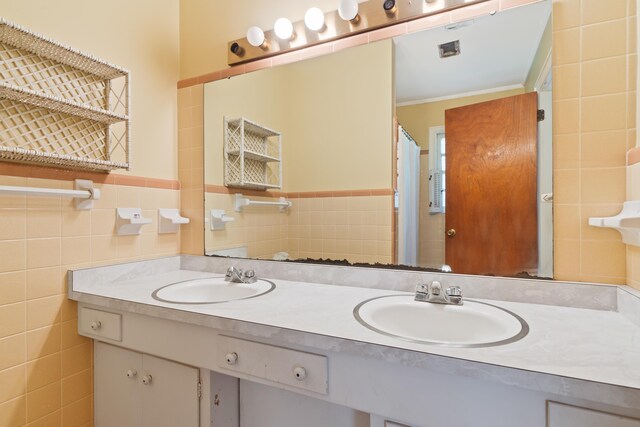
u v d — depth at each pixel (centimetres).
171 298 123
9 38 104
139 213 148
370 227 129
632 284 92
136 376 114
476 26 113
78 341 128
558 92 102
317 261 138
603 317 90
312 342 79
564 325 84
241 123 154
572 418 58
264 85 149
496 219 111
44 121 116
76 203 126
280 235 145
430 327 102
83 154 127
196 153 164
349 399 77
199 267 162
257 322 87
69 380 126
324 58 137
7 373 109
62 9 121
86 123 128
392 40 125
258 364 87
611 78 96
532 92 106
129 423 117
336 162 135
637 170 88
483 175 112
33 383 115
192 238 165
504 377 61
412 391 71
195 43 166
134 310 107
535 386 59
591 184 98
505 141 109
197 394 102
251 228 151
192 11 166
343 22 131
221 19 159
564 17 101
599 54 97
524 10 107
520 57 107
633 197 90
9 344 109
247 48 150
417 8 120
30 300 114
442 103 118
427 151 121
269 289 124
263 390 113
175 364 105
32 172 114
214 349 94
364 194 130
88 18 130
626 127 94
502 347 70
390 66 125
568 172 101
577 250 100
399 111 124
